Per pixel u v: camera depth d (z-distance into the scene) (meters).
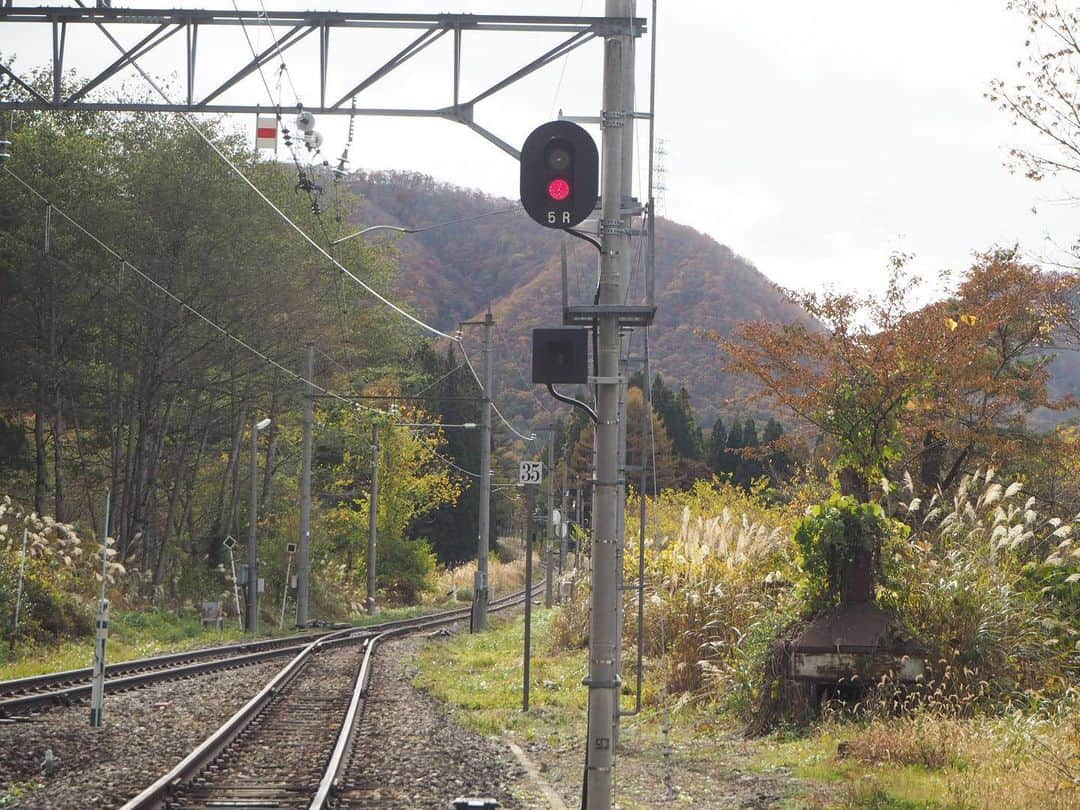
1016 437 28.70
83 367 43.47
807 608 15.93
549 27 14.48
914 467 28.31
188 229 41.56
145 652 29.39
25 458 44.03
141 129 42.53
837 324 25.83
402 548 66.88
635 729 16.78
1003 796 10.14
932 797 10.35
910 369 24.56
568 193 8.28
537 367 8.27
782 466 83.19
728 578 19.47
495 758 13.88
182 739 14.47
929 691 14.63
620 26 9.32
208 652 28.92
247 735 15.06
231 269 41.62
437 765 13.09
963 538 17.34
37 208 38.12
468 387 90.88
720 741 15.28
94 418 45.84
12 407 42.44
